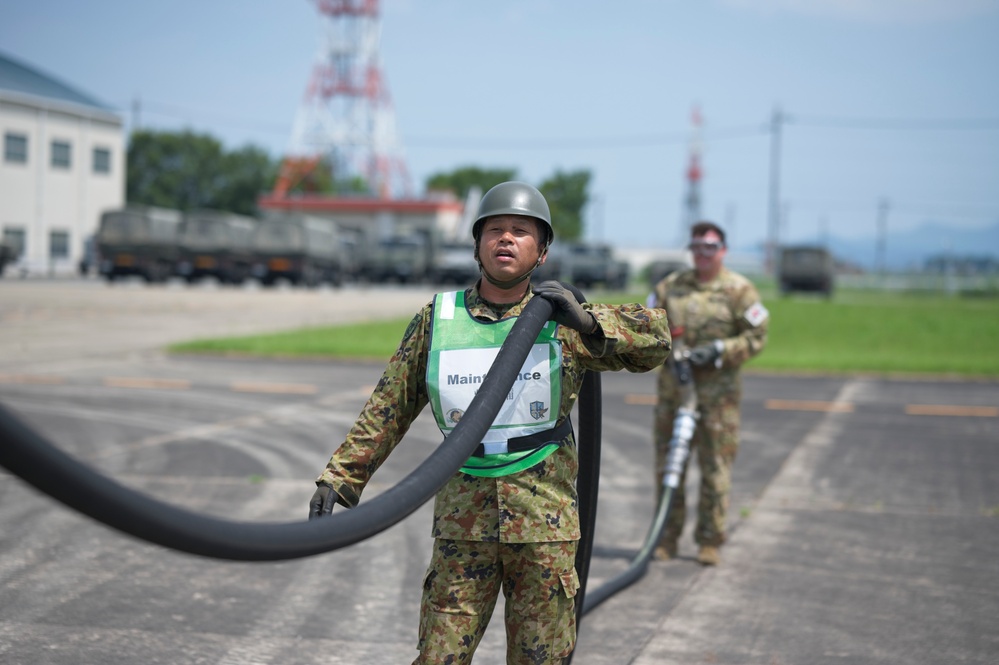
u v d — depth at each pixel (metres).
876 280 75.19
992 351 21.73
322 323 25.61
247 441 10.11
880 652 4.84
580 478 3.68
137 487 7.95
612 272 60.12
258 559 2.02
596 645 4.89
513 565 3.06
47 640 4.78
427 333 3.12
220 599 5.47
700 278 6.28
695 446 6.37
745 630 5.12
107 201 60.19
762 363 17.86
